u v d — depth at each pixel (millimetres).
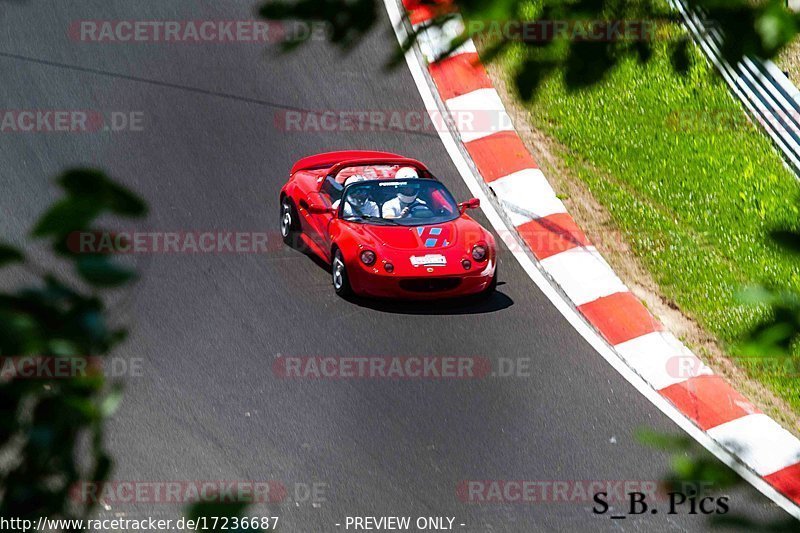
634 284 40688
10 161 45844
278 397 33625
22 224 41750
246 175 46656
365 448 31375
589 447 31938
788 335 7766
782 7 7453
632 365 36406
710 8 7594
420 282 38906
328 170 43719
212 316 37781
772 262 40594
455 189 46219
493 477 30391
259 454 30969
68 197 6480
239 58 53469
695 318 38875
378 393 34031
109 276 6512
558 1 7914
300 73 52719
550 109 50250
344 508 28844
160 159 47000
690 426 33375
